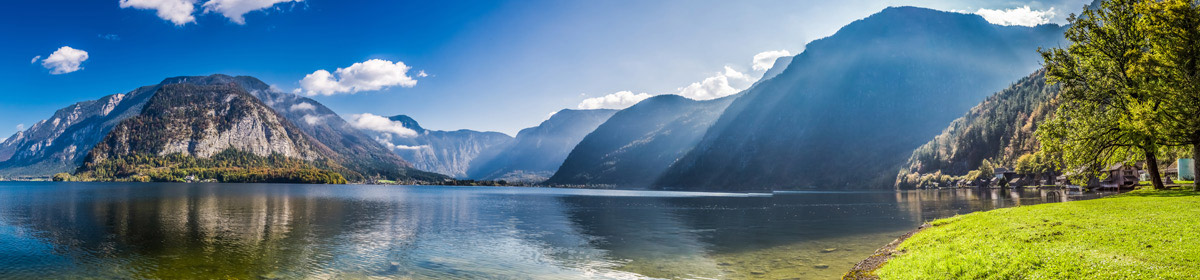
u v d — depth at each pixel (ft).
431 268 102.01
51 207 284.20
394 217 230.89
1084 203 106.93
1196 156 128.88
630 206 340.39
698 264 103.60
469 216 240.12
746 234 155.53
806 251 117.39
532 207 325.83
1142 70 129.29
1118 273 47.62
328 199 426.51
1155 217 74.74
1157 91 123.03
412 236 155.94
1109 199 117.91
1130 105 136.87
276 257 115.14
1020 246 62.75
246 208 285.64
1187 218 71.36
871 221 196.34
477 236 155.74
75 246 130.52
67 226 180.96
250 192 595.06
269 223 196.75
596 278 91.15
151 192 552.00
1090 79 158.10
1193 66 121.60
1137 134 142.61
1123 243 58.49
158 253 119.96
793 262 102.63
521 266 104.12
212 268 102.37
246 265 105.70
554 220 217.77
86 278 94.38
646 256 114.93
